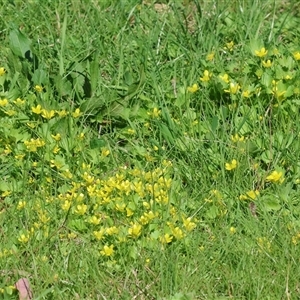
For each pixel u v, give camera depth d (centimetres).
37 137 492
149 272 404
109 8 612
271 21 604
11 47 538
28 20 599
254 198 441
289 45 575
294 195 454
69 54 559
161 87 526
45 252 412
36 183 460
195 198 450
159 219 428
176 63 550
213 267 407
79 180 466
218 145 480
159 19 600
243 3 607
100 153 480
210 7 607
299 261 407
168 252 414
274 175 447
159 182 448
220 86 505
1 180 464
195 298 395
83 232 428
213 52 556
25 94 516
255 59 535
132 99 515
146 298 396
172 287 399
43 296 387
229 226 432
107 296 396
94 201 439
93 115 507
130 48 566
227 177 464
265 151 477
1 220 432
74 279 398
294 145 481
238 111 498
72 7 612
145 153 478
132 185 443
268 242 416
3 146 484
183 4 625
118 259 411
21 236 412
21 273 402
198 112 506
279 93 494
